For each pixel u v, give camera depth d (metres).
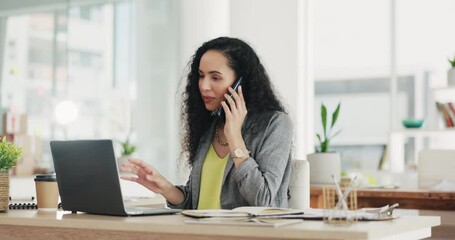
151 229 1.71
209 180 2.31
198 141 2.48
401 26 6.56
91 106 5.80
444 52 6.43
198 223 1.67
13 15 5.56
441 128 5.61
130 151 5.83
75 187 2.05
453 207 4.02
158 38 6.14
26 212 2.17
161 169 6.09
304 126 6.45
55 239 1.92
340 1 6.97
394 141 5.86
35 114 5.57
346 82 7.12
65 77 5.70
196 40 6.25
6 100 5.50
